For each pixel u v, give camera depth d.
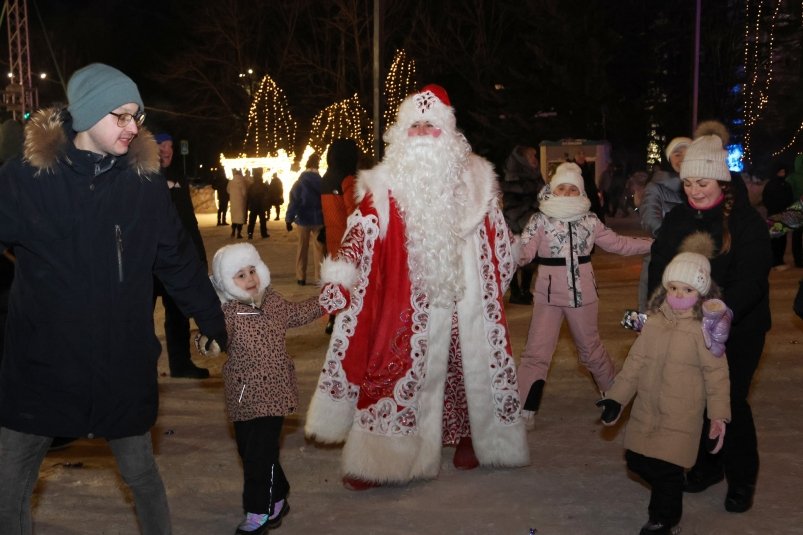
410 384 5.21
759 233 4.69
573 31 37.88
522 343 9.26
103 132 3.46
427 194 5.24
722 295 4.66
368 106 43.25
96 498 5.15
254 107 44.72
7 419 3.53
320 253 12.88
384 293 5.24
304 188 14.06
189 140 52.62
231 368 4.57
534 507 4.96
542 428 6.44
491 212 5.52
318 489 5.30
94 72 3.48
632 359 4.56
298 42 48.69
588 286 6.34
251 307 4.57
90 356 3.50
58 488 5.31
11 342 3.54
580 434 6.29
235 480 5.45
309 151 38.59
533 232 6.37
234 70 48.53
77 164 3.46
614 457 5.80
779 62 36.88
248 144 46.91
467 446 5.62
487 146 40.97
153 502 3.80
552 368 8.17
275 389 4.55
